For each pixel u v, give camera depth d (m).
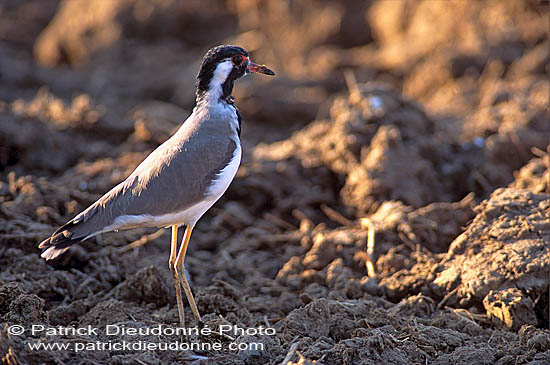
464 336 8.92
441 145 13.76
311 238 12.29
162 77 22.81
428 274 10.23
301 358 7.60
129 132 15.78
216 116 9.05
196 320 8.85
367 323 9.05
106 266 10.88
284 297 10.50
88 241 11.51
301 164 13.97
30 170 14.75
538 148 13.13
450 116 16.34
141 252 11.97
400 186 12.59
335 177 13.65
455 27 20.59
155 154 8.88
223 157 8.86
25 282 9.97
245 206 13.71
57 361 7.42
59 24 27.08
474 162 13.35
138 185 8.62
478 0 20.38
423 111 13.99
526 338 8.50
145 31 25.80
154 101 21.84
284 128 19.44
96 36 25.95
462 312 9.52
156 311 9.89
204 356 8.34
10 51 26.88
